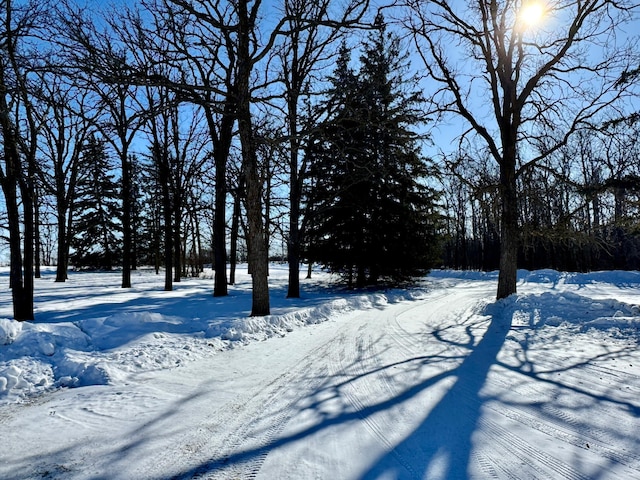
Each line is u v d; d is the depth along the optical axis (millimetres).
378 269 20984
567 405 4652
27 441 3812
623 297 16578
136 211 41125
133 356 6613
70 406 4715
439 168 15891
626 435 3865
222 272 16859
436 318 11844
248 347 7961
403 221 20312
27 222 10625
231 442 3799
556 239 14211
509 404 4711
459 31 13742
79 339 7191
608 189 12219
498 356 7008
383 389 5293
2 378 5191
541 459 3441
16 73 9719
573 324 9320
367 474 3205
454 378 5742
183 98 9656
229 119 16312
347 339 8688
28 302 10336
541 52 13969
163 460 3459
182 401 4902
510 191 13516
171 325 8922
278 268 51219
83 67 8609
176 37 13883
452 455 3520
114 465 3371
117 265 43844
